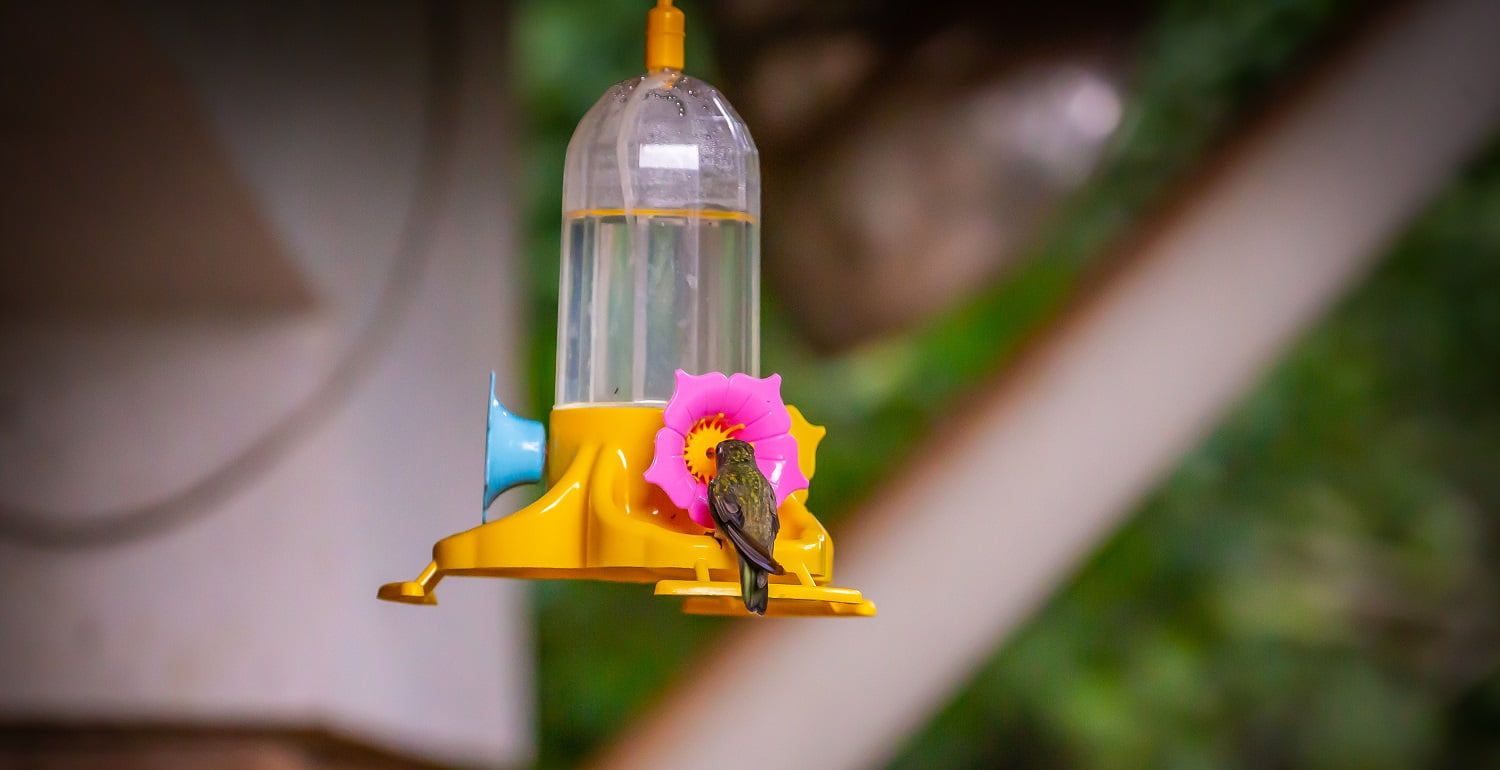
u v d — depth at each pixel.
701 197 4.95
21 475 6.98
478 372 8.38
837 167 7.77
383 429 7.37
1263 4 10.65
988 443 8.27
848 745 8.48
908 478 8.44
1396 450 13.66
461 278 8.15
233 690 6.84
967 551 8.35
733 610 4.50
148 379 7.05
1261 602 13.02
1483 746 13.02
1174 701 12.66
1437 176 7.79
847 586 8.40
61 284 6.91
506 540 4.11
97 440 7.02
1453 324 13.98
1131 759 12.50
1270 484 13.34
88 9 5.34
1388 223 7.82
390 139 7.43
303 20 6.72
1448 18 7.68
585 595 12.18
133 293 6.96
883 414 11.27
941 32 7.53
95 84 5.74
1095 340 8.07
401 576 7.46
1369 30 7.73
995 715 12.59
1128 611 12.87
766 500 3.96
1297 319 7.88
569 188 4.94
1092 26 7.45
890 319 8.02
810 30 7.71
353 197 7.13
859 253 7.82
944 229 7.71
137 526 6.96
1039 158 7.61
